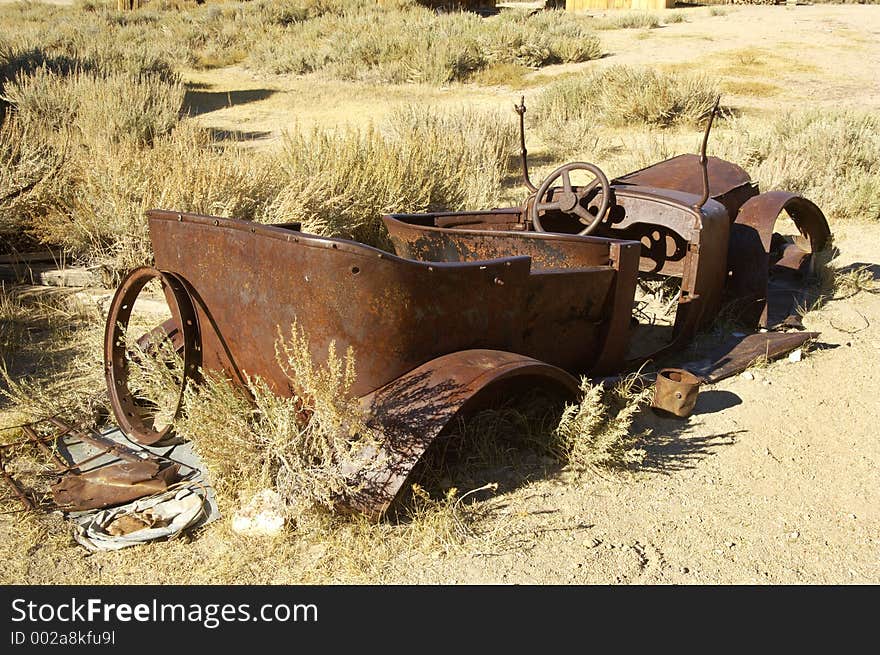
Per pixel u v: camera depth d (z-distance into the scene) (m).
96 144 8.25
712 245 5.47
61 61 19.36
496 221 6.05
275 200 7.15
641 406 4.89
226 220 3.95
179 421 4.10
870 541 3.67
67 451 4.35
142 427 4.48
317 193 7.41
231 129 15.38
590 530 3.69
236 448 3.87
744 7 35.28
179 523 3.65
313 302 3.71
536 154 13.57
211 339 4.25
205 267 4.13
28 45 21.05
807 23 28.31
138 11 36.06
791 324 6.14
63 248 7.49
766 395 5.10
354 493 3.56
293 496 3.70
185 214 4.15
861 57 22.06
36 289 6.76
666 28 28.36
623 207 5.65
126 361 4.73
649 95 15.70
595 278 4.56
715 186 6.51
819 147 11.00
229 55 26.84
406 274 3.66
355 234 7.91
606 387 4.64
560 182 11.44
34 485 3.98
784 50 23.06
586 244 4.78
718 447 4.47
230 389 4.02
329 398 3.53
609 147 13.85
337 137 9.20
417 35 24.45
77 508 3.80
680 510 3.88
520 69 21.91
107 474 4.00
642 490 4.03
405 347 3.76
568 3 36.41
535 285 4.24
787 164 10.27
